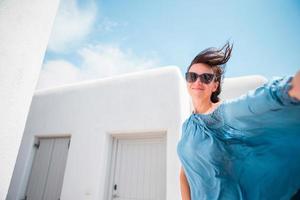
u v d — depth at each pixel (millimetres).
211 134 1037
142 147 4887
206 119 1078
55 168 5551
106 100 5488
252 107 788
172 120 4605
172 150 4336
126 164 4891
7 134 783
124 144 5102
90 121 5438
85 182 4789
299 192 840
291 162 840
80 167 5004
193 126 1188
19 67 848
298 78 639
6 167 771
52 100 6262
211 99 1218
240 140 924
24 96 860
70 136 5723
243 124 873
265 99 737
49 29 1041
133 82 5391
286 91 676
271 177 875
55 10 1099
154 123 4746
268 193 871
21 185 5574
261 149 881
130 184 4680
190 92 1268
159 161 4605
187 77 1273
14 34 835
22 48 868
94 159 4934
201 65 1231
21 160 5871
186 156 1214
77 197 4719
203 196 1081
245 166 927
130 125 4957
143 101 5066
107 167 4922
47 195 5340
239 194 925
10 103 801
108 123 5203
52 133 5820
